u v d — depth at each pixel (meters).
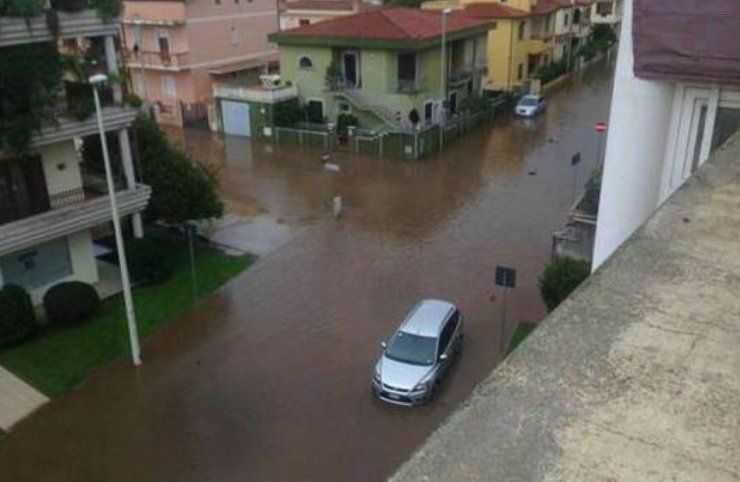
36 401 13.16
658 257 2.60
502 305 16.27
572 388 1.76
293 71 33.16
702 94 4.77
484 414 1.65
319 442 11.80
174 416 12.63
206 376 13.84
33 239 15.30
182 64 35.12
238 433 12.10
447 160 29.00
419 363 12.96
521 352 1.93
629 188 5.12
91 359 14.48
